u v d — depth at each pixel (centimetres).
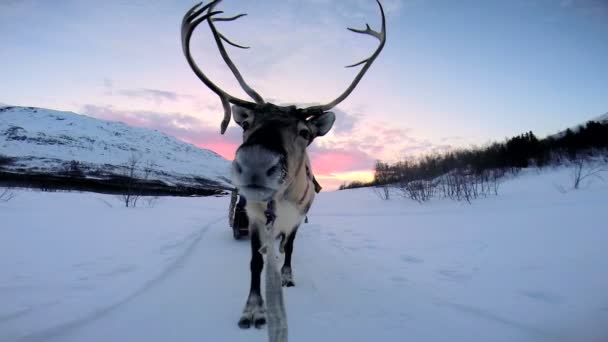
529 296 345
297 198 347
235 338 269
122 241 582
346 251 590
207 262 488
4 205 1011
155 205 1423
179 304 332
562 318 293
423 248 574
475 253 510
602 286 348
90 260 453
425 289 381
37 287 346
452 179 1422
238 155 238
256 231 344
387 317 311
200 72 343
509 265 439
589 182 1242
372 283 409
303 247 636
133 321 291
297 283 413
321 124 378
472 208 1007
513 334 274
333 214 1197
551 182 1359
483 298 347
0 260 432
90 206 1179
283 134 285
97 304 316
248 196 236
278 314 187
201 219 982
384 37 410
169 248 548
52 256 462
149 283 381
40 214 860
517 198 1096
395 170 2130
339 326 293
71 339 256
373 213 1144
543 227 621
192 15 336
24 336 252
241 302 343
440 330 285
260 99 369
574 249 472
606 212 691
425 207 1160
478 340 267
